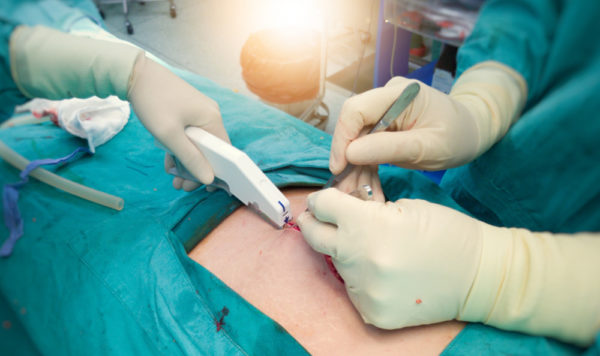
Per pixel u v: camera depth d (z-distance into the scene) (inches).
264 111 49.9
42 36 25.6
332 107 89.6
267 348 25.8
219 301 28.4
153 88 30.3
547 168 26.0
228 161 29.8
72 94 28.3
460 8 27.4
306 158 40.9
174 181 37.6
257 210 32.6
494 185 32.2
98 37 31.9
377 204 26.5
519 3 24.5
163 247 30.8
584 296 21.6
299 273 30.7
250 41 78.3
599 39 20.8
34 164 29.5
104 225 31.9
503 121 29.1
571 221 26.0
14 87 26.4
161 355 26.6
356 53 102.2
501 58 28.1
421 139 29.0
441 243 24.1
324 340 26.8
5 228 25.9
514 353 23.8
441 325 26.7
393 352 25.7
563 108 23.0
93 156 39.7
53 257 28.0
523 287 23.3
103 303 28.5
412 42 86.1
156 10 122.6
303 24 89.1
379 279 24.0
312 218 29.5
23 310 24.4
